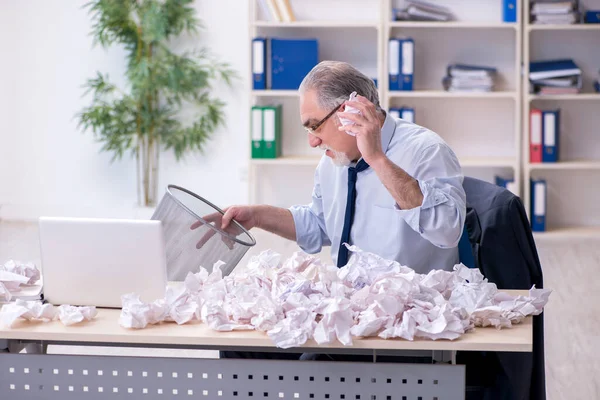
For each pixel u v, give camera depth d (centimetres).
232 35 657
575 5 600
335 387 204
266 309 203
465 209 240
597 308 458
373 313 197
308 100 247
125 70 669
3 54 678
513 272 253
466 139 639
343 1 630
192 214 217
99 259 214
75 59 674
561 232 619
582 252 580
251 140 625
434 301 207
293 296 204
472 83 609
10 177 693
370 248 266
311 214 285
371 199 263
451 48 629
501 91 623
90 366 209
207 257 224
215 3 654
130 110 655
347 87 245
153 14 628
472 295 209
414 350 206
